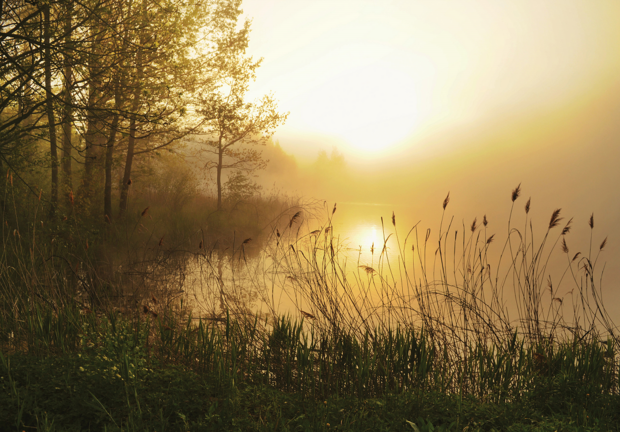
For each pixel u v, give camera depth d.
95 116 10.10
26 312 5.45
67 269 8.05
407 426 3.47
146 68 13.19
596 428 3.47
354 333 5.44
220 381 4.25
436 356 5.29
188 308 7.39
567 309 8.90
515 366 5.00
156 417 3.37
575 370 5.03
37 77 10.08
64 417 3.22
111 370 3.82
